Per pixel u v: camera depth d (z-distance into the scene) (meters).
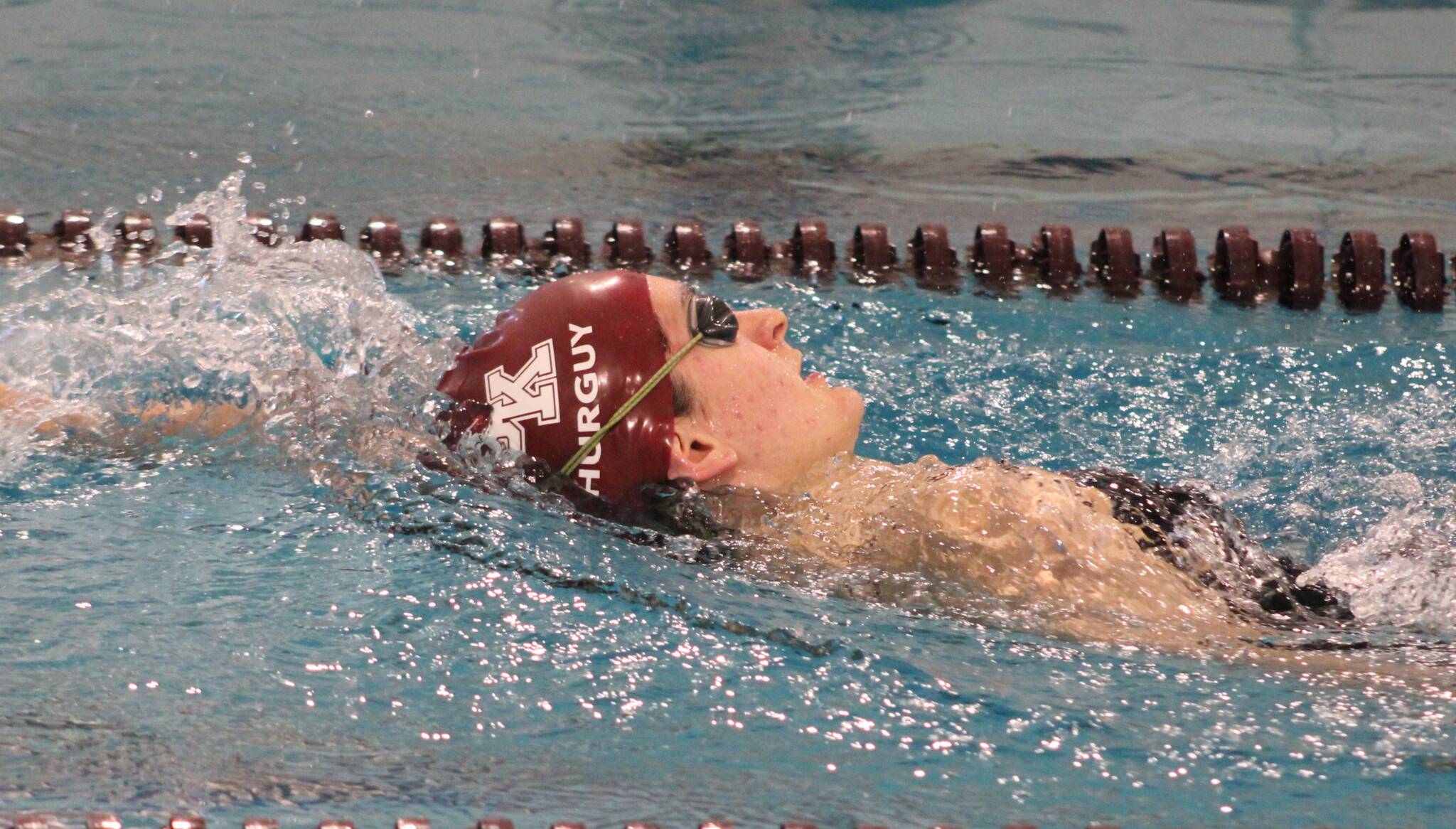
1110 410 10.41
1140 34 25.31
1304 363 11.41
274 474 7.63
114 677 5.57
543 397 7.22
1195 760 5.29
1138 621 6.51
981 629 6.41
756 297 13.27
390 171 17.38
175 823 4.36
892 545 6.95
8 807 4.54
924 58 23.97
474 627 6.17
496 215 15.86
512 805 4.75
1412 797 5.01
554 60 23.36
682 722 5.51
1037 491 7.02
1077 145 19.48
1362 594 7.04
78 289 11.96
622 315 7.22
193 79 21.03
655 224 15.78
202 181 16.42
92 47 22.33
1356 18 26.22
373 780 4.89
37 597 6.20
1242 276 13.84
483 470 7.34
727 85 22.31
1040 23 26.12
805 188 17.48
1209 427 10.10
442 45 23.92
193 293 9.05
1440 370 11.27
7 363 8.41
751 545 7.08
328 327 8.55
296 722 5.32
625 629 6.23
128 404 8.15
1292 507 8.70
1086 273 14.37
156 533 6.93
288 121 19.30
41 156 17.03
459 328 11.69
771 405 7.29
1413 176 18.25
